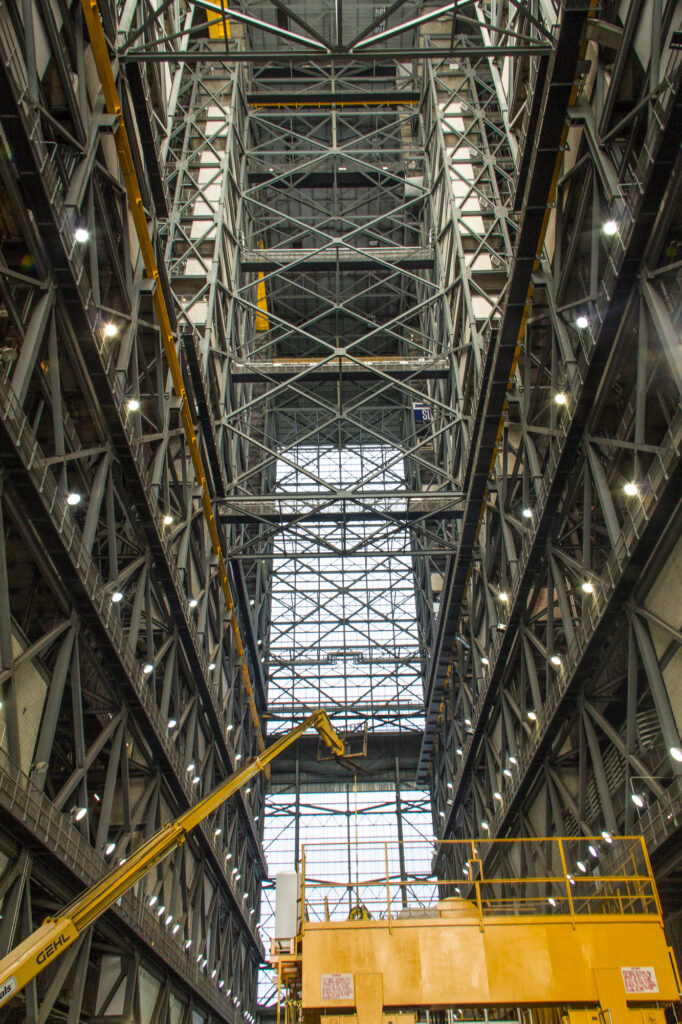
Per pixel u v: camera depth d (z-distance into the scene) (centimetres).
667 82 2158
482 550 4834
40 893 2772
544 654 3641
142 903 3328
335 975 1570
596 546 3484
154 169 3544
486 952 1598
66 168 2745
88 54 2888
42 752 2395
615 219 2592
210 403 4672
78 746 2667
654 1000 1559
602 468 3006
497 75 4609
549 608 3553
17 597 2570
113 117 2834
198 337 4684
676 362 2233
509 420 4109
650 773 2916
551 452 3350
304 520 4928
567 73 2711
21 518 2261
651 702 3097
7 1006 2839
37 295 2403
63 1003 3155
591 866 3481
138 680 3238
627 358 2759
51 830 2364
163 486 3841
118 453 3061
